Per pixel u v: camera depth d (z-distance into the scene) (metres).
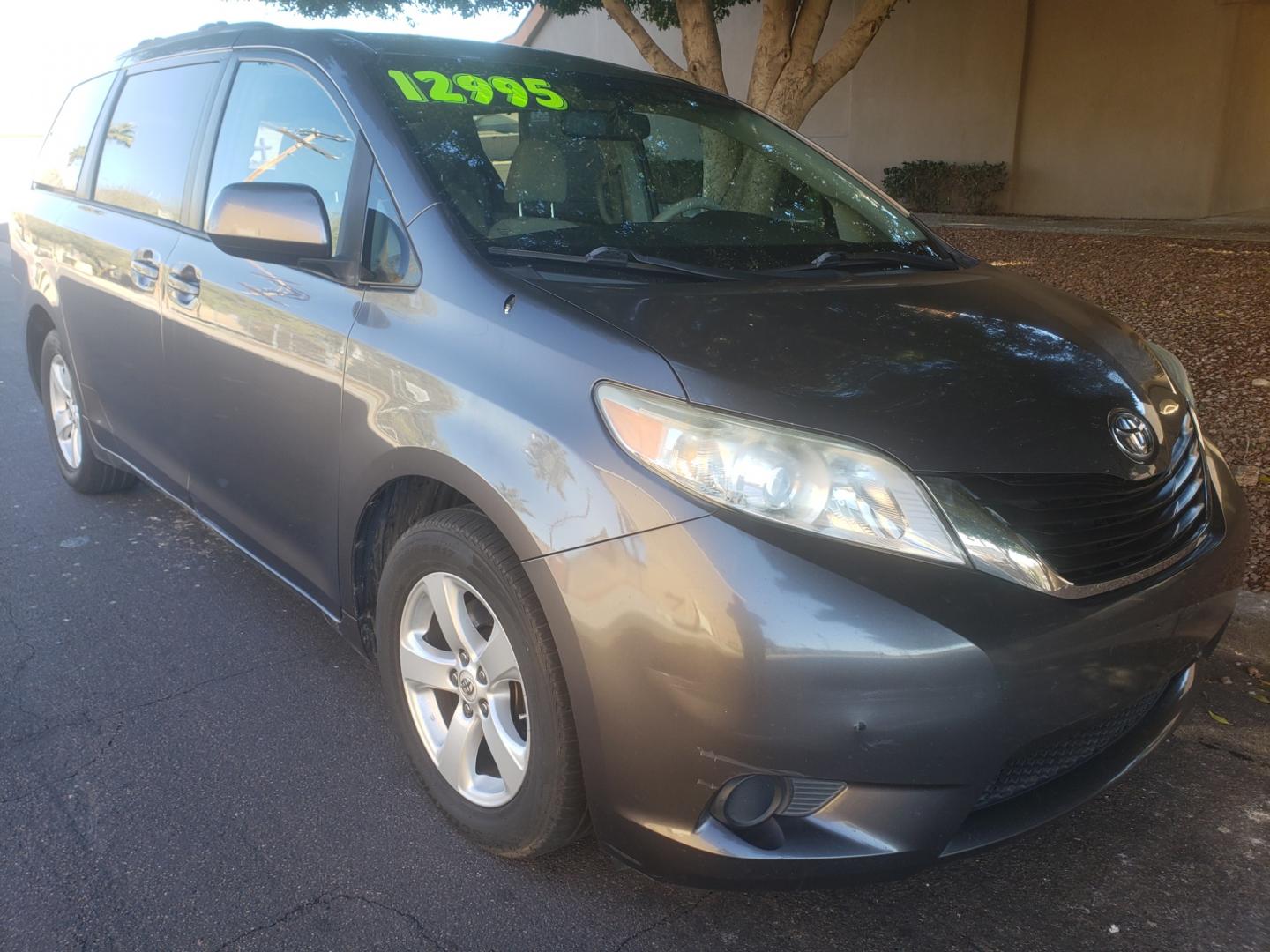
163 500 4.88
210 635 3.60
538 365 2.24
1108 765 2.36
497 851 2.46
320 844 2.56
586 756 2.13
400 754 2.94
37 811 2.66
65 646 3.51
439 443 2.33
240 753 2.93
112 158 4.21
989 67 15.93
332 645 3.55
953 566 1.99
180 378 3.44
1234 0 13.68
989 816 2.17
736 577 1.93
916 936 2.31
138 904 2.35
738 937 2.29
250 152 3.28
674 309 2.34
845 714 1.92
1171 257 10.86
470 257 2.50
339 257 2.76
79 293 4.16
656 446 2.04
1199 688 2.64
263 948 2.23
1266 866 2.55
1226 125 14.35
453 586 2.44
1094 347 2.65
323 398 2.72
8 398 6.61
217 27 3.83
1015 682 1.98
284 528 3.07
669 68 8.65
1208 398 5.89
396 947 2.24
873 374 2.23
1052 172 15.84
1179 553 2.33
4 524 4.55
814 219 3.35
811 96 8.18
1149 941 2.31
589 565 2.04
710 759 1.98
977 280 3.03
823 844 2.02
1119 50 14.82
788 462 2.00
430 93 2.95
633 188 3.16
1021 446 2.16
